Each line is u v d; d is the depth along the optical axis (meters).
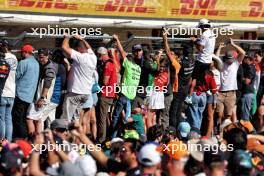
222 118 41.28
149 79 38.53
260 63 43.00
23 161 26.88
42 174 24.62
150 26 43.75
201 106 39.72
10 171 23.67
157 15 43.91
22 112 35.94
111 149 28.94
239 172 24.00
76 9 42.03
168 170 25.28
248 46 44.38
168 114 39.44
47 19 41.44
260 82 43.03
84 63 35.97
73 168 23.98
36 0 41.12
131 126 36.56
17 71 35.78
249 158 24.16
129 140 27.42
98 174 26.97
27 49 35.94
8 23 40.78
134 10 43.41
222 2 45.44
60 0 41.62
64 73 36.56
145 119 38.50
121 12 43.12
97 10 42.53
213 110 40.22
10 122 35.69
